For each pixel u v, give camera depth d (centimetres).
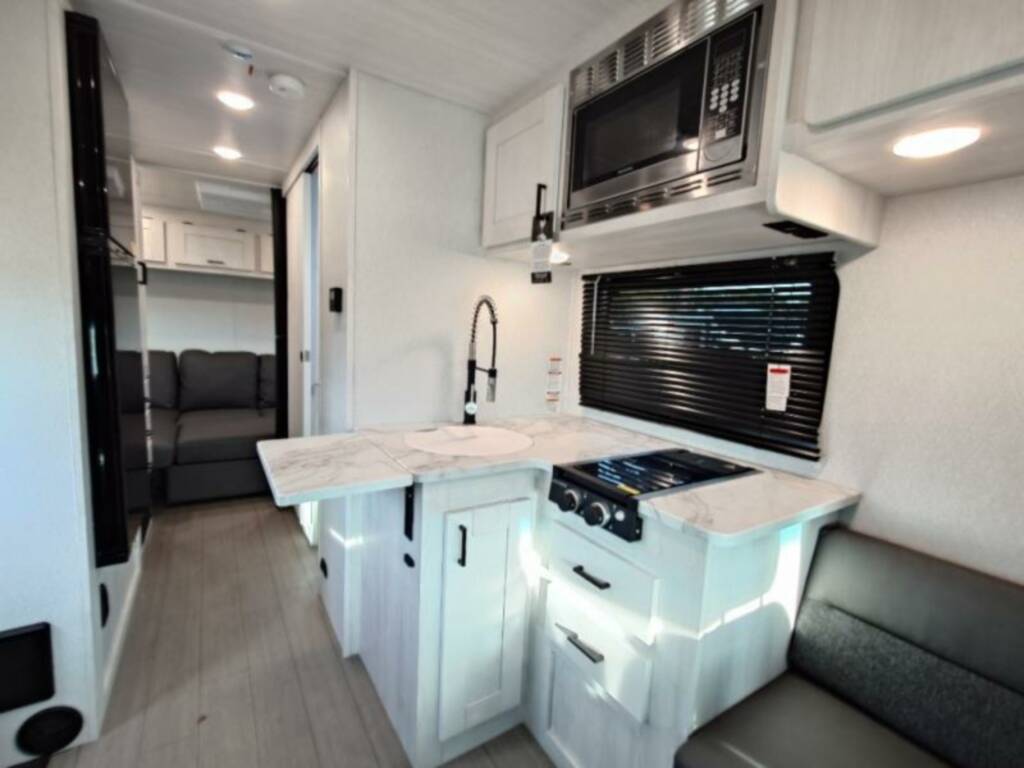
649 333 197
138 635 201
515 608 154
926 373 123
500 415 223
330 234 208
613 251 175
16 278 128
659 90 128
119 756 145
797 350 148
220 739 153
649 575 114
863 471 134
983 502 114
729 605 110
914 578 112
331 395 214
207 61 173
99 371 145
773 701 116
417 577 138
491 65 170
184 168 297
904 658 109
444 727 144
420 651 139
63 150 130
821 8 94
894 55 84
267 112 215
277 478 125
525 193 178
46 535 138
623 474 139
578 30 149
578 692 138
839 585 123
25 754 140
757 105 106
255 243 438
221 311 448
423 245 197
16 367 130
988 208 112
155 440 322
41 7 125
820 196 111
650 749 115
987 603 102
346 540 188
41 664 139
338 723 161
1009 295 110
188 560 264
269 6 142
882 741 105
